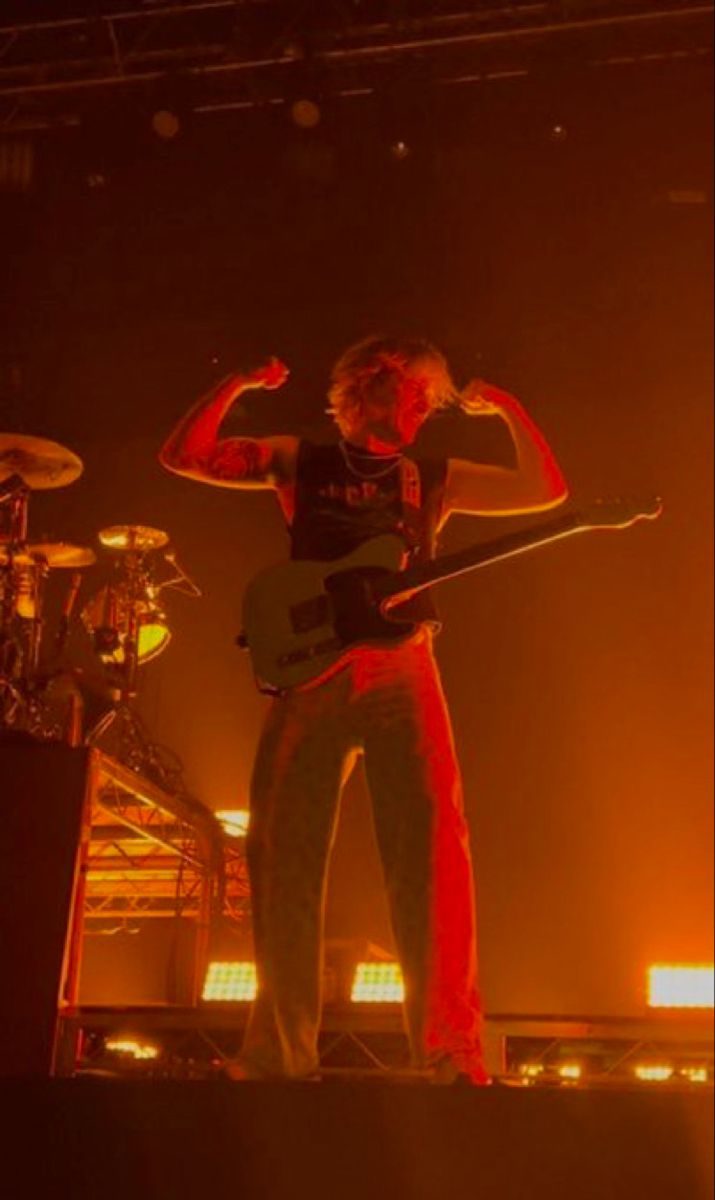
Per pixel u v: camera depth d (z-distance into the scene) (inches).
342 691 137.1
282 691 139.3
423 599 140.3
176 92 332.5
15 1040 185.2
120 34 327.0
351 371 149.4
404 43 321.7
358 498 142.9
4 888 192.1
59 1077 109.8
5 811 195.3
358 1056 191.6
